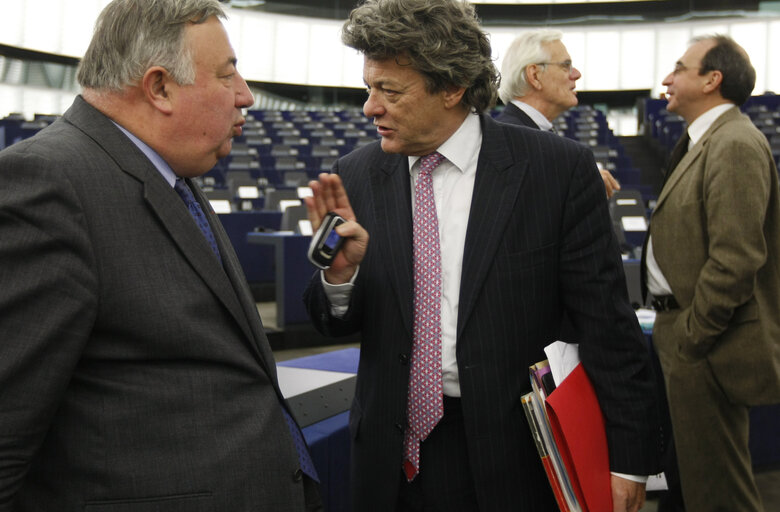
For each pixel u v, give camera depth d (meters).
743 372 1.75
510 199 1.13
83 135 0.91
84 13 13.51
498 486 1.10
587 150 1.20
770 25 15.94
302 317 4.90
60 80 13.27
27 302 0.78
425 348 1.12
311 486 1.05
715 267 1.70
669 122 11.48
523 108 2.25
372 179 1.23
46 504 0.85
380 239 1.17
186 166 0.98
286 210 5.54
